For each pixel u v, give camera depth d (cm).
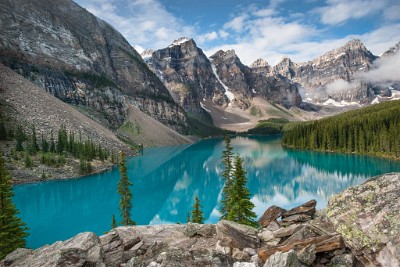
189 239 1650
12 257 1464
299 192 8244
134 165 13788
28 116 13538
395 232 1195
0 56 18650
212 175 11544
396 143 12888
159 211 7206
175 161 14975
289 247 1298
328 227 1400
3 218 3541
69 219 6469
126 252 1506
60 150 11425
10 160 9531
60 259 1266
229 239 1466
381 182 1460
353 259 1187
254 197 7806
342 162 12681
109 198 8094
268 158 14762
